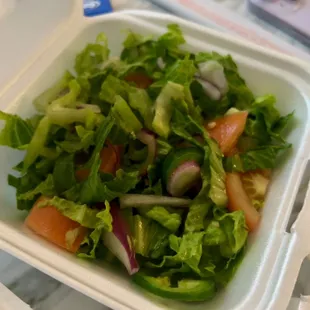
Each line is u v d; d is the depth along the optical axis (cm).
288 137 29
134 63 31
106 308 26
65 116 28
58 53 30
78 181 27
